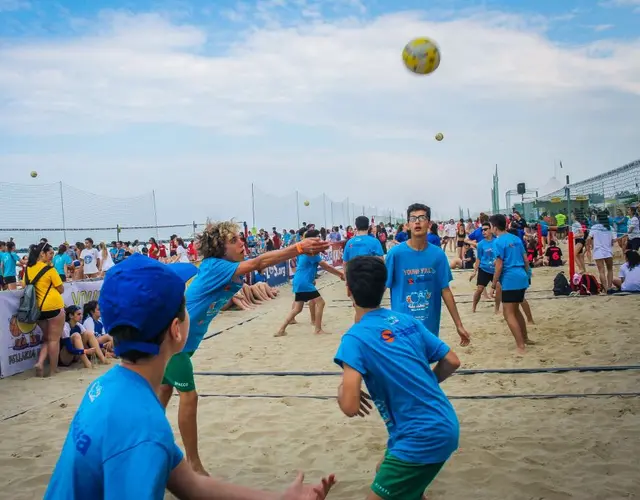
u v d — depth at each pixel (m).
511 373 6.58
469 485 3.83
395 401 2.63
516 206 37.97
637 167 13.40
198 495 1.59
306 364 7.69
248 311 13.41
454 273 19.48
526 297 12.62
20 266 17.31
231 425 5.28
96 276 16.61
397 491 2.57
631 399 5.43
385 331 2.72
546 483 3.80
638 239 12.66
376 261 2.88
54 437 5.18
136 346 1.50
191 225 25.31
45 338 7.85
